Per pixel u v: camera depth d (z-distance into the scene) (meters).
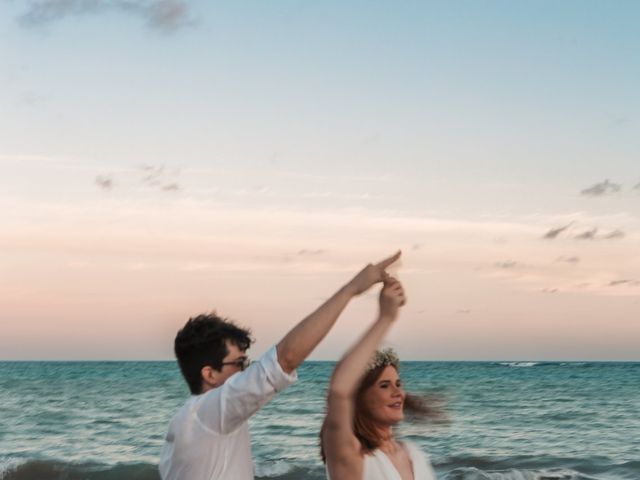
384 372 3.27
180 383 50.56
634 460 20.22
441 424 3.56
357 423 3.26
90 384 50.53
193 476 3.32
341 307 2.98
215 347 3.51
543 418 30.97
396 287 3.03
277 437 25.61
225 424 3.26
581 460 20.34
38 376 62.84
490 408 34.69
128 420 30.52
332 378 3.03
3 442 24.91
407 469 3.29
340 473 3.10
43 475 19.59
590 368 81.75
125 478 19.17
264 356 3.11
